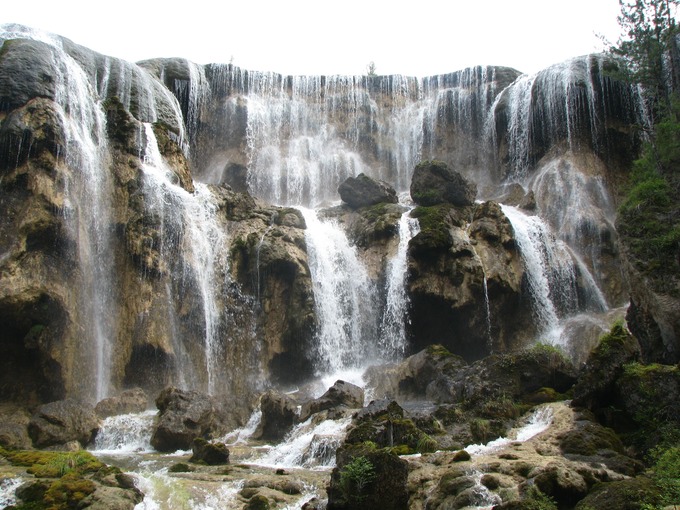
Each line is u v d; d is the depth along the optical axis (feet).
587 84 114.73
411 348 87.10
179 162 90.38
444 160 127.75
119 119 85.66
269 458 52.03
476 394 59.47
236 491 40.63
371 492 35.58
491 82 130.31
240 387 80.43
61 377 66.74
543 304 91.56
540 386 62.18
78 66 88.89
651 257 69.92
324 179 123.13
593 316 90.27
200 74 123.24
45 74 80.33
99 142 82.48
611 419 50.57
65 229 71.77
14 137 72.79
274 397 61.67
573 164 110.32
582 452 44.34
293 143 124.57
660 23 100.22
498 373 62.54
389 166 128.77
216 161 119.65
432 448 47.88
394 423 50.47
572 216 103.76
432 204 99.04
